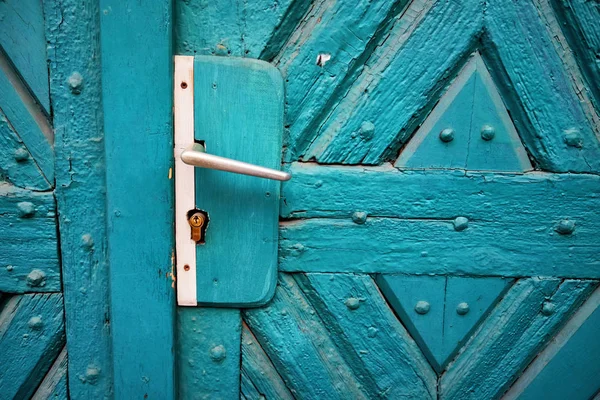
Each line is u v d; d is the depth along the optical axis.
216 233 0.70
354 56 0.68
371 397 0.81
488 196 0.73
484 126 0.71
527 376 0.81
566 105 0.71
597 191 0.72
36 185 0.69
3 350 0.73
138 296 0.71
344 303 0.76
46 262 0.71
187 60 0.65
